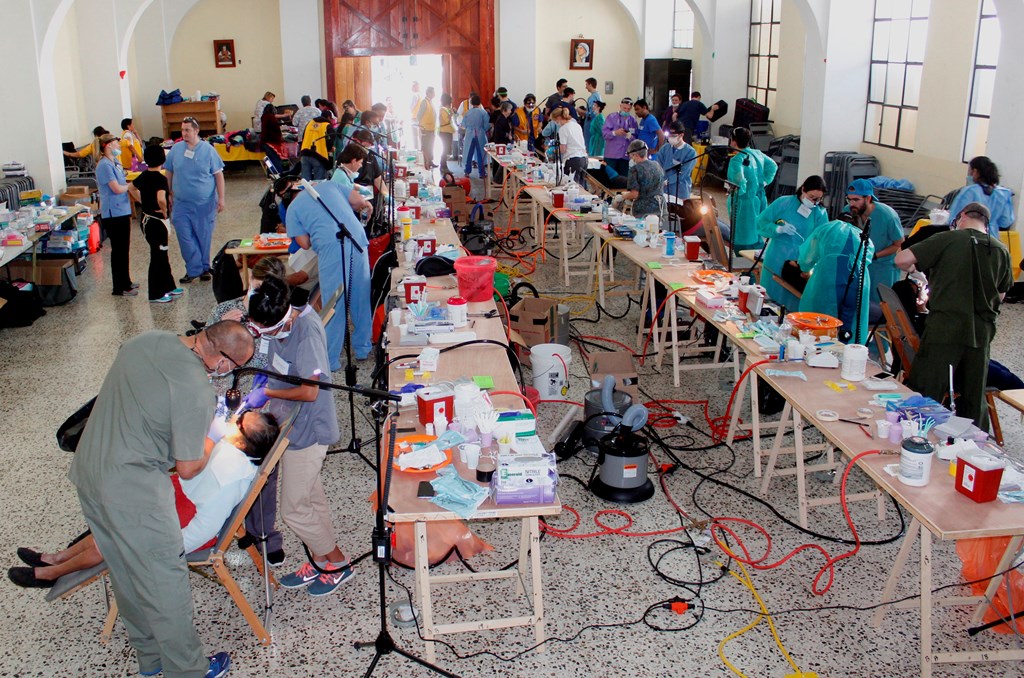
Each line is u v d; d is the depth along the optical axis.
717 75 14.09
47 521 4.15
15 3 8.73
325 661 3.23
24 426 5.18
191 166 8.03
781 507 4.26
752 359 4.49
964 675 3.12
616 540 3.96
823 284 5.16
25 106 9.01
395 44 16.25
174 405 2.77
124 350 2.83
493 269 4.95
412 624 3.41
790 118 12.34
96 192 10.02
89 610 3.54
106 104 13.04
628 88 17.41
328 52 16.06
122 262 7.85
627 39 17.12
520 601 3.56
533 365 5.23
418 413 3.52
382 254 6.23
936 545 3.93
